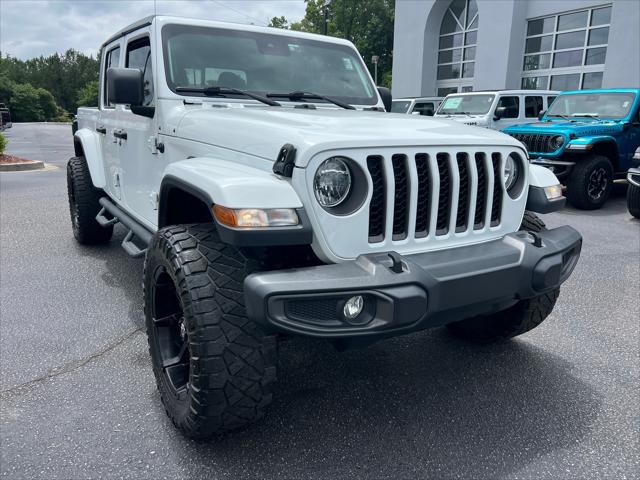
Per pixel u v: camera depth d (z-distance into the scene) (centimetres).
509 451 244
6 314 393
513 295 242
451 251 242
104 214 541
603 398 289
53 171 1269
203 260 224
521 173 278
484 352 341
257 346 216
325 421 266
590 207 851
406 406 280
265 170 230
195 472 228
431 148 236
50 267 504
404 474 229
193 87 331
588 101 991
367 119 276
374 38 4566
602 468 233
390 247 230
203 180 223
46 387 294
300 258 245
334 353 337
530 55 1898
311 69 384
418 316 210
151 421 264
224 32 362
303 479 225
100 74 490
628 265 537
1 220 703
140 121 359
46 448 242
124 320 384
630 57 1495
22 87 7725
